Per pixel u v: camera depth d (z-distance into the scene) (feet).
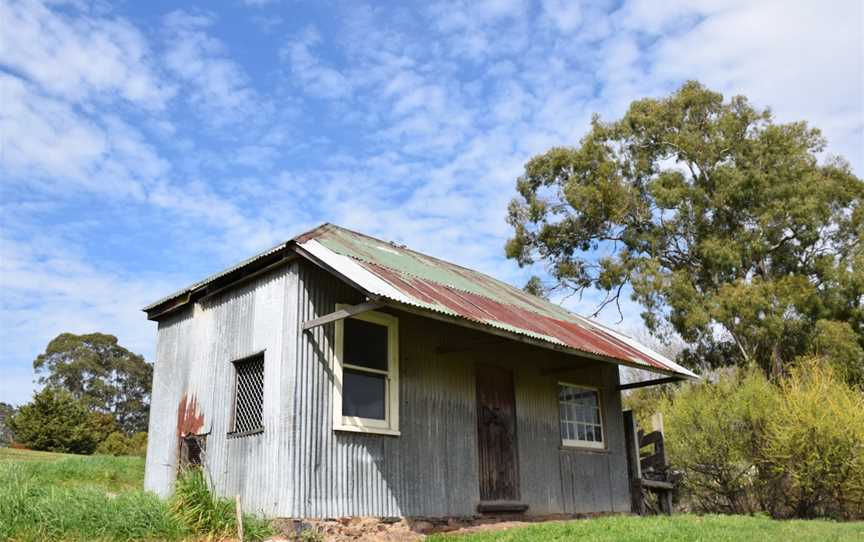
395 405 34.40
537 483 42.39
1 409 186.60
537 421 43.91
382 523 32.22
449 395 38.06
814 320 92.53
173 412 38.01
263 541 27.40
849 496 52.01
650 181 104.32
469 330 40.24
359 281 28.66
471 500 37.50
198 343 37.50
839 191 99.19
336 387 32.07
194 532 27.02
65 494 27.07
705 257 97.66
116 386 210.59
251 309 34.45
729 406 56.80
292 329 31.45
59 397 128.47
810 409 52.29
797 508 54.24
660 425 57.11
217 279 36.06
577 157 107.76
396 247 45.96
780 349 95.86
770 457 53.16
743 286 92.48
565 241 111.45
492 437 40.19
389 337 35.29
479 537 31.89
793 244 100.22
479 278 51.29
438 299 32.58
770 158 98.58
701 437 57.16
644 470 56.18
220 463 33.37
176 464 36.63
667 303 97.40
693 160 103.40
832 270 93.91
